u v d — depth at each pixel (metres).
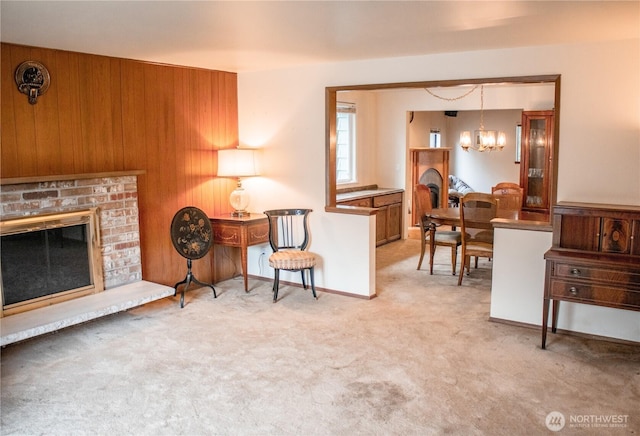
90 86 4.38
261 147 5.75
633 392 3.22
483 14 3.05
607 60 3.87
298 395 3.21
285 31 3.54
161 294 4.53
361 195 7.31
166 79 5.03
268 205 5.80
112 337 4.16
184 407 3.07
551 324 4.27
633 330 3.96
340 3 2.80
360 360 3.71
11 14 3.00
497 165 10.81
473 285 5.65
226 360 3.72
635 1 2.76
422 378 3.42
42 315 3.92
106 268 4.55
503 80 4.27
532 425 2.85
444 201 9.38
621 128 3.88
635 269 3.51
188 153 5.32
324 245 5.39
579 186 4.07
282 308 4.88
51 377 3.46
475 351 3.86
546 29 3.46
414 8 2.90
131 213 4.71
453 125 11.23
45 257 4.13
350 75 5.04
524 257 4.28
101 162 4.52
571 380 3.39
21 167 3.96
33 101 3.99
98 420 2.94
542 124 7.19
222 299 5.17
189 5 2.83
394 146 8.35
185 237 5.03
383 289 5.52
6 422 2.91
